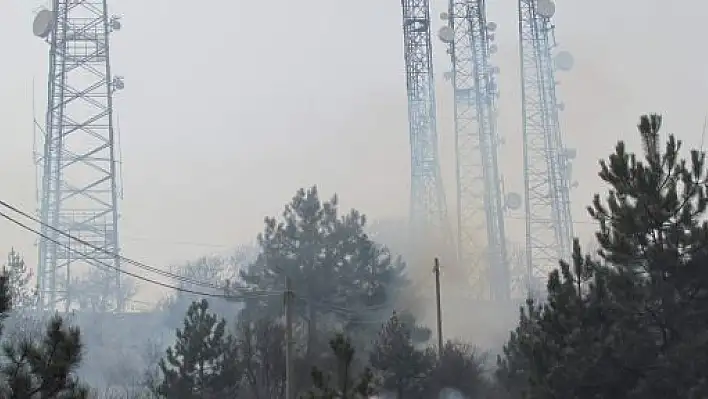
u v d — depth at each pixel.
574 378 38.34
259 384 66.62
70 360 27.88
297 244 83.94
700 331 37.69
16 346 27.62
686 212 38.44
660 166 39.44
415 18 113.38
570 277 41.59
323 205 85.69
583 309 39.88
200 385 60.72
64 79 100.19
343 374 34.72
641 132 40.22
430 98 112.81
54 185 99.06
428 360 67.88
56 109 99.81
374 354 67.19
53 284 97.56
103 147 100.56
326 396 34.22
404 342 67.75
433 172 110.75
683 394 36.59
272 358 67.25
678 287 38.25
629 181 39.38
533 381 40.50
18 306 84.88
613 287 38.66
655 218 38.34
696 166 38.91
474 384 67.88
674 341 38.31
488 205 112.62
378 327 81.25
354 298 81.94
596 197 40.66
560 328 41.22
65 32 100.56
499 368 62.78
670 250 37.81
